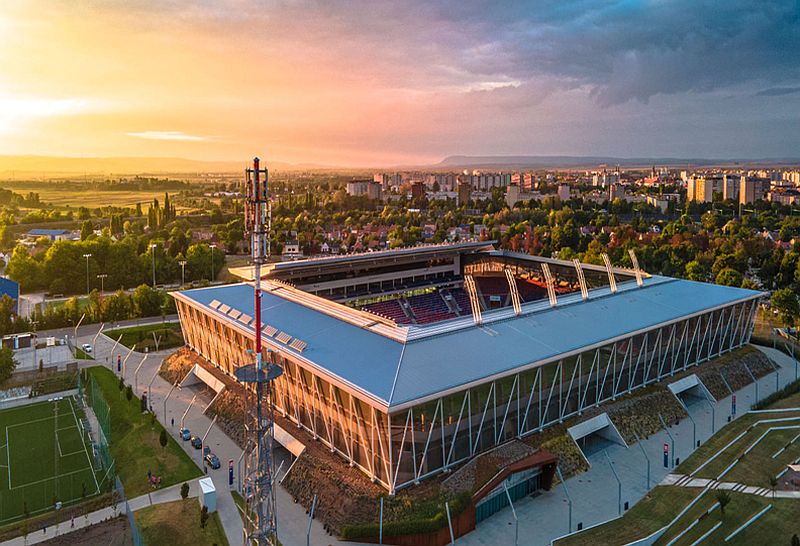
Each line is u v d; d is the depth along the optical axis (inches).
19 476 3358.8
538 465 3063.5
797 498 2950.3
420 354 3302.2
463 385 3016.7
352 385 2970.0
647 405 4030.5
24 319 6294.3
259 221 2432.3
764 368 5022.1
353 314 4045.3
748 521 2753.4
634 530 2753.4
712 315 4771.2
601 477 3299.7
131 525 2819.9
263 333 3927.2
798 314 6117.1
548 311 4249.5
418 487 2952.8
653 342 4234.7
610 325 4074.8
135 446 3688.5
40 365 4963.1
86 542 2709.2
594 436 3828.7
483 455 3176.7
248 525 2765.7
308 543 2696.9
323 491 3043.8
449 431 3073.3
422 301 6156.5
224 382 4443.9
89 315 6702.8
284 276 5285.4
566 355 3540.8
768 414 4094.5
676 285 5270.7
